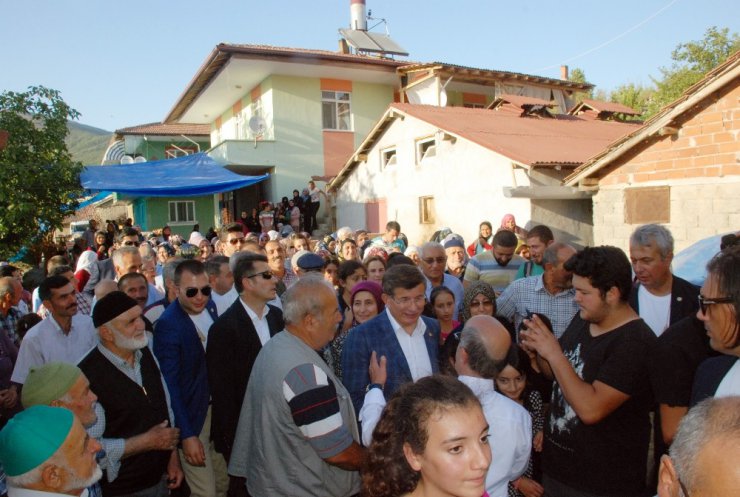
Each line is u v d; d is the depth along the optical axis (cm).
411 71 2067
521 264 595
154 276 664
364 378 331
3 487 254
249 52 1844
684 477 119
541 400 327
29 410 220
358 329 345
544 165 1139
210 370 361
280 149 2077
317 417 250
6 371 458
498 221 1273
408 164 1559
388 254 683
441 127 1385
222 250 870
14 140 1087
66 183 1170
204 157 1827
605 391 246
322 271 615
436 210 1464
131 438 305
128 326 313
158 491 325
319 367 265
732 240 344
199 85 2216
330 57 1961
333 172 2162
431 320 370
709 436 117
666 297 362
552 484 282
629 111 2089
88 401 274
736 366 206
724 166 834
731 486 110
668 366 236
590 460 259
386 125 1634
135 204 2573
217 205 2408
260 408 269
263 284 378
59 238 1485
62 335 447
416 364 340
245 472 290
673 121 881
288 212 1858
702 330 234
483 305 429
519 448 238
